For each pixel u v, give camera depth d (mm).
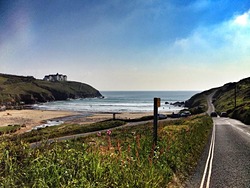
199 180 8516
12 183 4246
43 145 6199
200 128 22656
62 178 4805
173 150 10492
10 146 5508
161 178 7199
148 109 128375
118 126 45594
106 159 6508
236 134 24547
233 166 10664
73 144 7746
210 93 167250
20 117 87625
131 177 6121
